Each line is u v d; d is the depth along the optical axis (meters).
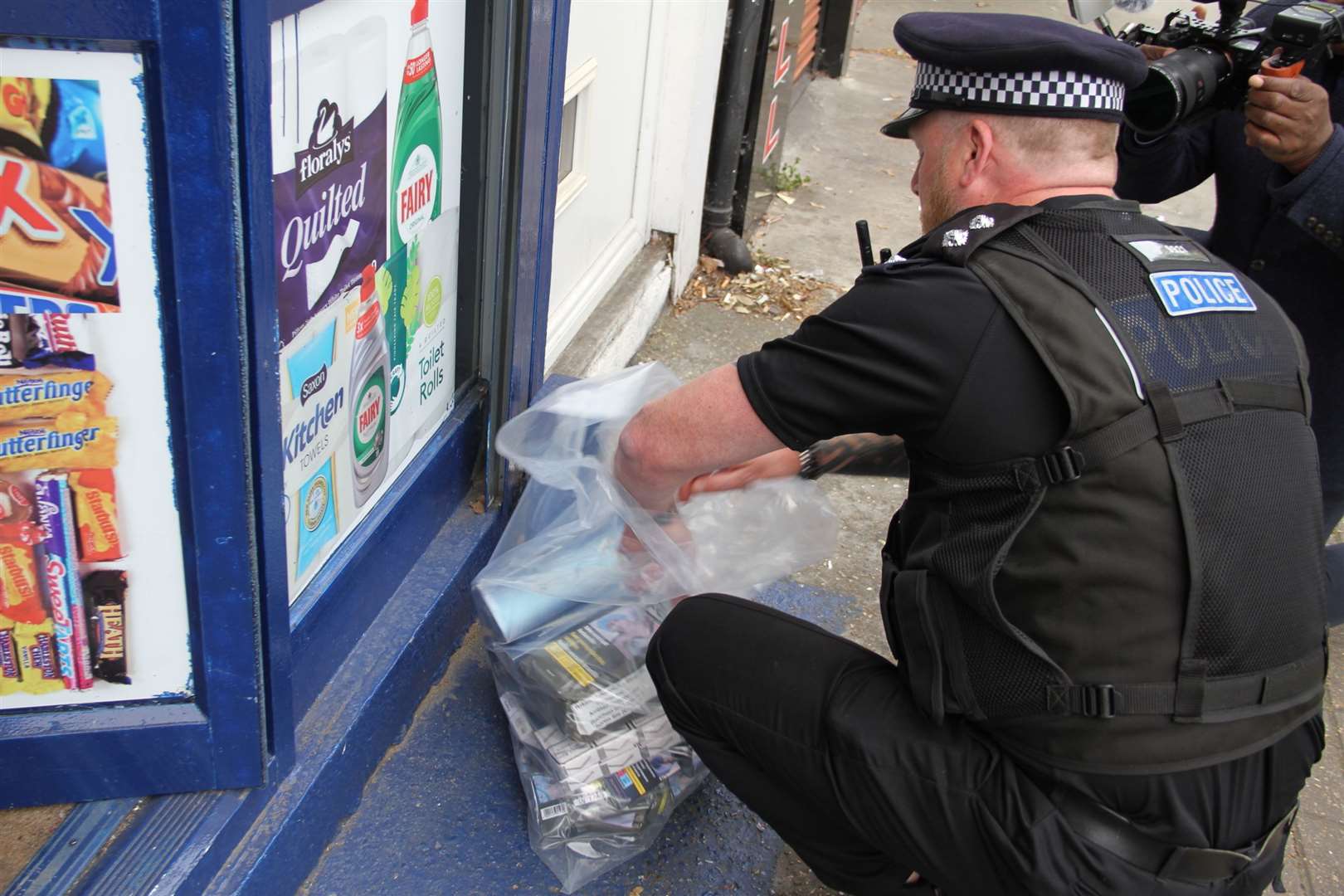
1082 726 1.34
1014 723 1.40
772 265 4.19
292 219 1.48
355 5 1.52
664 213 3.66
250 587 1.47
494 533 2.32
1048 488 1.33
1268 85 1.87
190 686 1.56
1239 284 1.43
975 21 1.47
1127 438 1.29
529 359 2.31
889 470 1.95
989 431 1.34
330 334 1.66
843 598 2.66
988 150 1.46
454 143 1.94
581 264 3.15
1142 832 1.35
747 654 1.65
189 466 1.35
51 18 1.07
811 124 5.56
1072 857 1.36
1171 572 1.29
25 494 1.34
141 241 1.22
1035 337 1.32
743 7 3.66
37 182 1.16
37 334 1.24
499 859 1.89
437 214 1.95
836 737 1.54
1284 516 1.34
